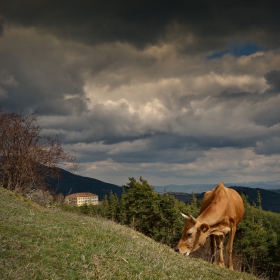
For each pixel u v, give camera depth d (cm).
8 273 457
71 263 555
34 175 1973
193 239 1010
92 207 6838
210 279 739
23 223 757
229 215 1091
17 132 1862
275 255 3703
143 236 1212
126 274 588
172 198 4009
